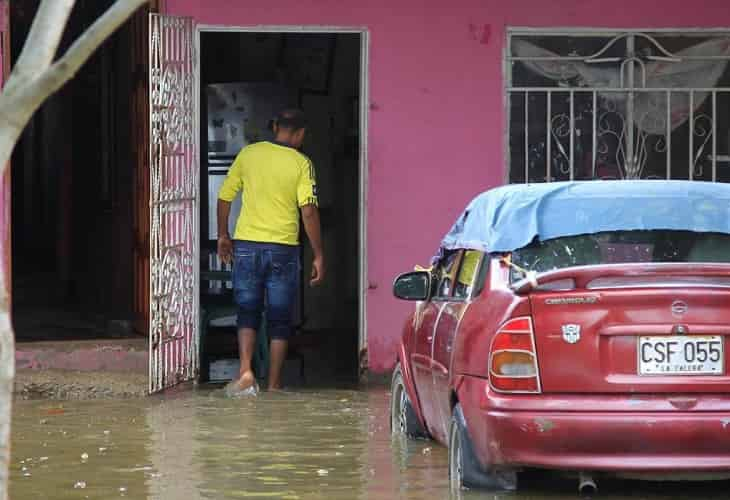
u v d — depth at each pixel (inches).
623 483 342.6
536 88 588.4
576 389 304.7
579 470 305.4
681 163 594.9
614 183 345.4
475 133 586.6
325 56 740.0
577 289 307.6
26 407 502.0
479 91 585.6
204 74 723.4
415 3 582.2
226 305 677.3
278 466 381.7
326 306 740.7
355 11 579.5
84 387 531.8
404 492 341.7
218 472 373.4
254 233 547.5
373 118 582.9
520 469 315.0
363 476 365.1
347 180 742.5
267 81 737.6
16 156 1185.4
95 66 775.1
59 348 570.9
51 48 194.1
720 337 305.7
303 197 548.7
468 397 320.5
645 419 300.8
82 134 826.2
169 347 546.9
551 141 590.2
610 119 592.7
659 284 307.4
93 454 402.9
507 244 330.0
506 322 308.3
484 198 362.3
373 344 583.2
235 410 493.4
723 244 335.6
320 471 372.8
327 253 740.7
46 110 1037.2
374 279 583.8
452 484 340.8
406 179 584.4
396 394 439.5
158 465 384.5
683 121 594.6
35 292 898.1
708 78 593.3
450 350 344.8
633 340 305.0
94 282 789.9
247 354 542.6
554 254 332.2
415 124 584.1
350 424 459.8
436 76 584.1
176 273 552.7
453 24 584.1
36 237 1120.8
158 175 533.0
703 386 303.9
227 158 699.4
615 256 332.5
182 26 556.4
